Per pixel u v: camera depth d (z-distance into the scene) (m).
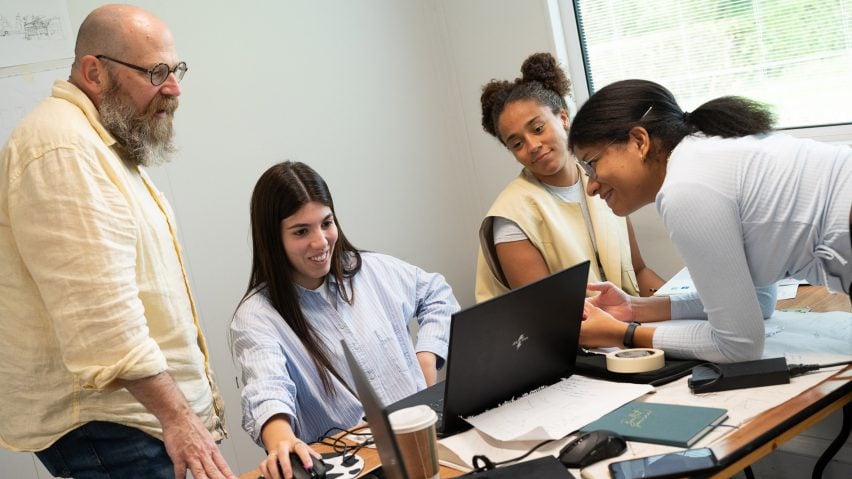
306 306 1.97
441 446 1.48
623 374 1.63
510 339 1.56
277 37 3.18
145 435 1.79
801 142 1.53
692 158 1.51
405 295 2.18
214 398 2.02
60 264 1.60
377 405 1.02
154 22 1.85
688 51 3.14
